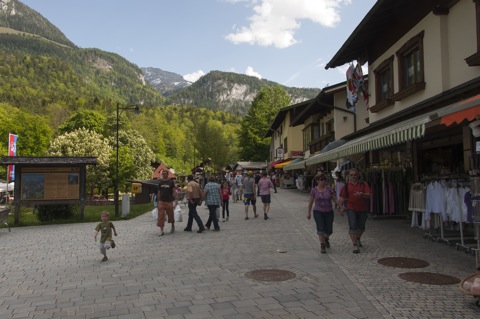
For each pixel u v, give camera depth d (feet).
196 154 226.79
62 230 44.29
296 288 19.25
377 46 49.29
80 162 52.16
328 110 89.25
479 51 28.73
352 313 15.78
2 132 203.62
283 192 104.32
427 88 36.99
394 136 26.99
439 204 28.32
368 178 42.96
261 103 221.66
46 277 22.66
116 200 58.34
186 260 26.22
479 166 25.03
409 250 27.48
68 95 456.04
